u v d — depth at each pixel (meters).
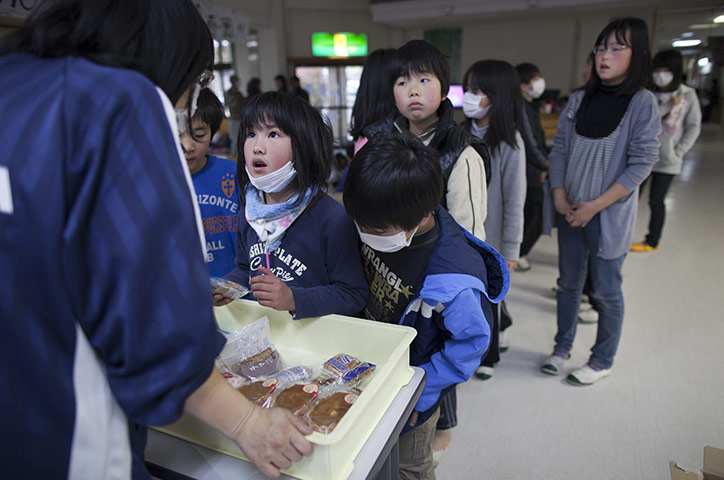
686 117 3.30
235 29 7.03
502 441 1.70
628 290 2.92
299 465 0.62
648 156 1.64
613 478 1.52
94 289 0.46
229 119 6.77
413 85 1.36
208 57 0.62
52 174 0.43
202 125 1.21
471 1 8.18
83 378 0.47
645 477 1.52
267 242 1.04
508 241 1.88
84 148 0.44
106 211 0.45
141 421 0.50
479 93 1.79
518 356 2.26
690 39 8.10
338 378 0.80
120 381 0.49
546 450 1.65
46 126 0.43
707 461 0.99
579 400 1.91
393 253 1.00
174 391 0.49
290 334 0.97
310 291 0.94
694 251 3.57
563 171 1.91
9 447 0.46
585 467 1.57
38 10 0.53
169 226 0.48
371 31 10.02
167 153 0.49
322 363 0.90
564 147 1.92
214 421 0.57
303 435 0.59
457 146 1.36
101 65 0.48
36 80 0.46
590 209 1.74
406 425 1.02
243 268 1.20
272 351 0.89
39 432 0.46
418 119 1.43
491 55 9.64
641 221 4.44
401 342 0.82
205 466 0.68
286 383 0.77
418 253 0.97
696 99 3.26
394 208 0.84
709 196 5.23
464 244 1.00
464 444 1.69
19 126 0.44
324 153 1.02
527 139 2.52
